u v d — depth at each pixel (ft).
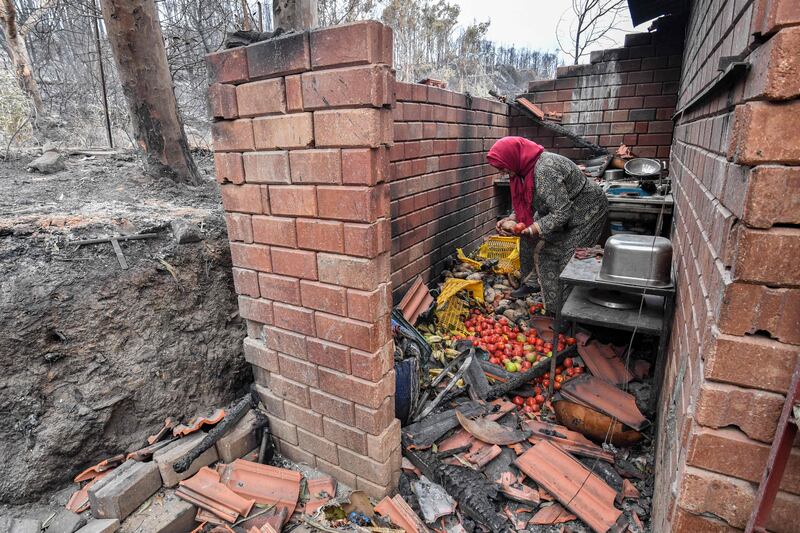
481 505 6.20
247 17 16.51
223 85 5.72
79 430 6.07
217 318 7.76
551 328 10.99
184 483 6.23
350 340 5.90
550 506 6.37
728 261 3.58
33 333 5.83
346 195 5.24
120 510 5.64
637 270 7.39
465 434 7.59
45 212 8.05
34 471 5.73
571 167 10.91
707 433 3.65
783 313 3.19
